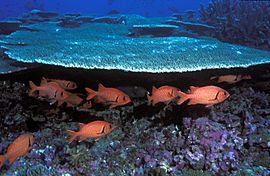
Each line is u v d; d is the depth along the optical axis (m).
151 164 3.62
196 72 4.96
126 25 13.80
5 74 5.41
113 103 3.71
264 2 13.61
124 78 5.06
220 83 5.34
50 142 4.29
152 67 4.53
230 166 3.49
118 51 5.61
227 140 3.76
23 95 5.12
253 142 3.88
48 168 3.64
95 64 4.66
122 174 3.54
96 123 3.21
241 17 12.33
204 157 3.54
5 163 3.81
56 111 5.12
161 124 4.59
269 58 5.59
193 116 4.19
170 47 5.95
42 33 9.50
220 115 4.28
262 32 10.66
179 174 3.40
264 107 5.10
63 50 5.73
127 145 4.17
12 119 4.88
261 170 3.42
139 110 5.00
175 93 3.63
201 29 12.98
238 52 5.71
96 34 9.98
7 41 7.55
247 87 5.73
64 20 14.46
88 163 3.73
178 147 3.82
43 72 5.41
